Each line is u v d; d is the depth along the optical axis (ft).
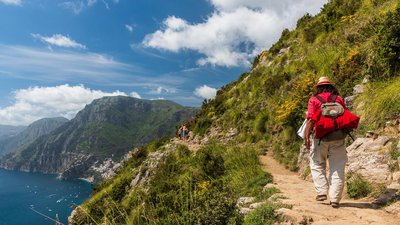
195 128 93.61
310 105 19.70
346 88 41.96
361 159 25.35
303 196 22.65
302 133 21.13
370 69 37.29
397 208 17.53
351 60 45.19
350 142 31.71
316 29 74.54
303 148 39.88
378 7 57.06
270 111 63.93
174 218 21.04
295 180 31.35
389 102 29.86
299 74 65.87
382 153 24.48
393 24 35.19
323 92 19.93
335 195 18.80
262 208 18.48
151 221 20.67
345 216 17.31
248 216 19.33
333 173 19.27
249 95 83.87
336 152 19.43
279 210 17.63
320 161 20.20
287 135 49.98
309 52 69.46
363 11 63.31
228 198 21.79
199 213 20.39
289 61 76.23
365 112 32.76
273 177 32.37
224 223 19.77
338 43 59.36
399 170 21.45
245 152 46.03
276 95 68.74
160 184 38.32
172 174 51.80
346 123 18.78
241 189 31.32
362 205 19.42
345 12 70.49
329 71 50.88
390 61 34.86
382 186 20.86
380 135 27.61
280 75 71.82
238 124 73.82
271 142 55.77
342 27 63.98
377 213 17.65
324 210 18.28
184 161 56.95
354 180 22.63
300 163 39.42
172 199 24.13
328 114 19.04
